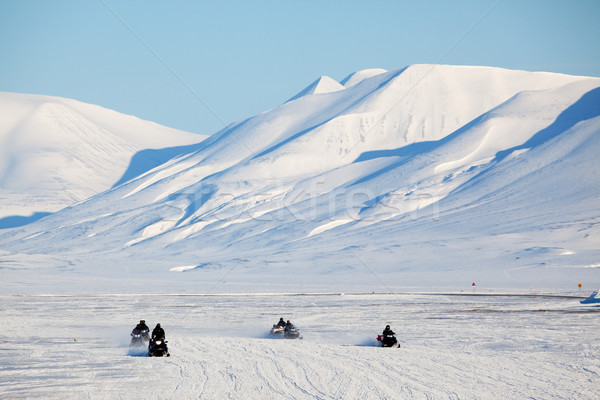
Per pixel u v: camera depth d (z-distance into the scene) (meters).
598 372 37.81
